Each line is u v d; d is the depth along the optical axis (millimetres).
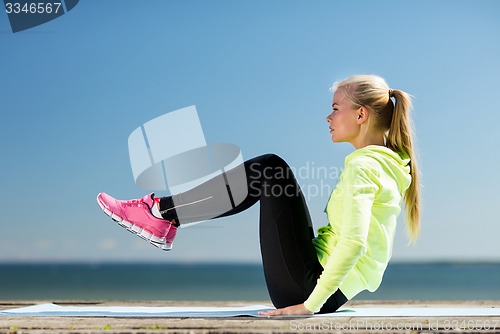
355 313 3301
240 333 2457
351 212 2916
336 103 3334
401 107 3254
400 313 3359
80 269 63594
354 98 3250
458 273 53688
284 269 3146
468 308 3928
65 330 2572
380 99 3244
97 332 2498
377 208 3084
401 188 3193
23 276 55812
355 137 3316
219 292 40906
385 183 3049
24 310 3602
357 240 2891
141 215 3316
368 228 2963
